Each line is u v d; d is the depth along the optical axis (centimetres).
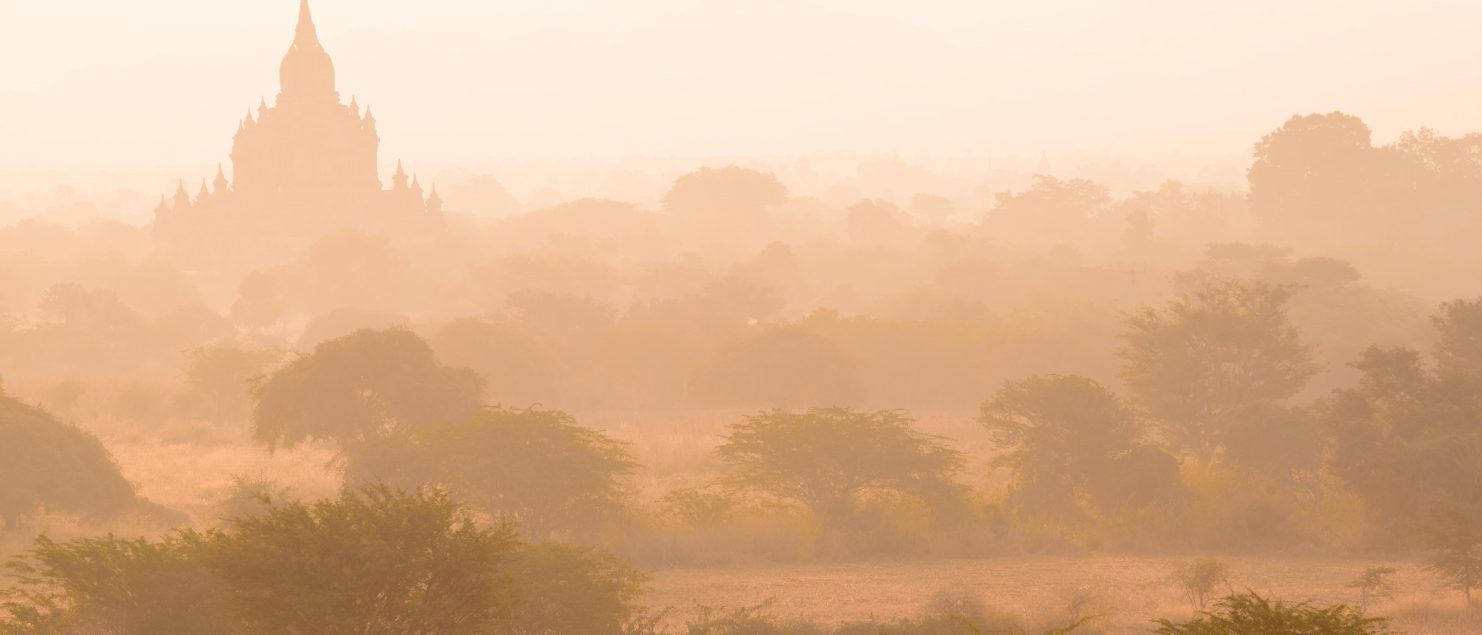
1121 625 5425
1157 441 10588
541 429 7538
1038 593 6172
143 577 4034
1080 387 8662
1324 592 6269
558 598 4338
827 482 8100
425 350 9394
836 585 6544
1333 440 8531
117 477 8000
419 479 7375
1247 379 10144
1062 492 8512
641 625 4841
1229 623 3034
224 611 3719
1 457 7406
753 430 8275
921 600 6072
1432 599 5941
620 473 7719
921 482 8100
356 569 3366
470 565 3475
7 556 6662
